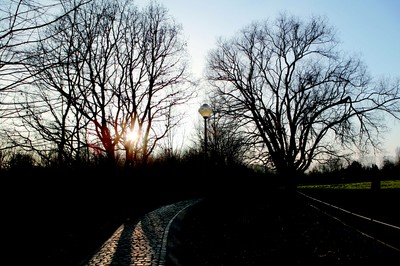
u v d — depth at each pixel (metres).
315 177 49.81
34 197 12.91
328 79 36.00
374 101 34.00
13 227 11.84
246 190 44.59
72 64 4.70
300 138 35.62
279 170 36.88
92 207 18.56
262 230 17.20
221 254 12.19
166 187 41.06
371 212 16.45
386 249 8.53
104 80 24.59
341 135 33.44
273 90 38.50
